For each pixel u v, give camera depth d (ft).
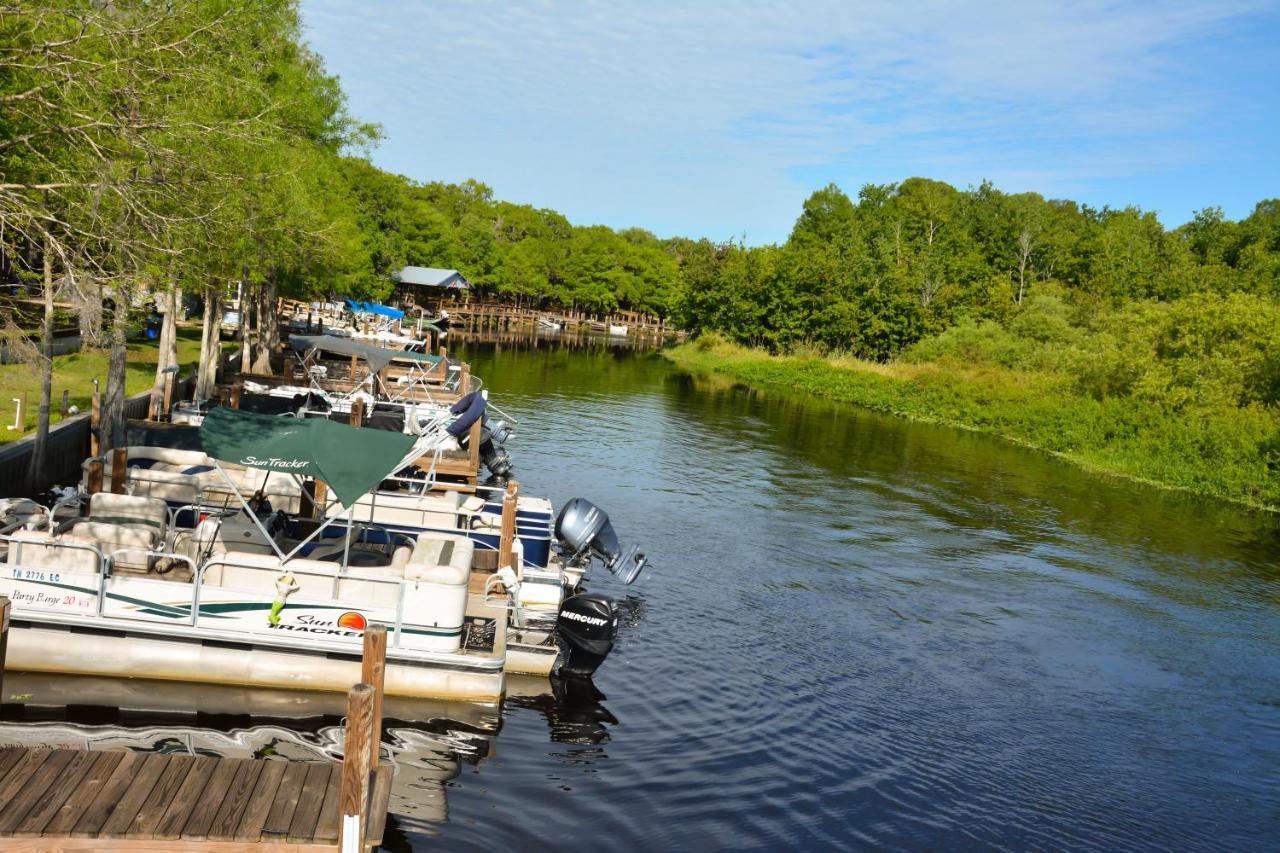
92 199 40.37
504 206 453.17
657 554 63.31
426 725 35.76
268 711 34.78
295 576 36.17
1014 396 159.74
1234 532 86.79
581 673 41.42
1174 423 127.34
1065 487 103.24
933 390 172.04
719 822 31.01
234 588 35.96
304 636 36.14
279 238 79.61
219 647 36.04
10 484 52.80
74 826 22.02
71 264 39.27
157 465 50.98
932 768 36.58
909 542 73.15
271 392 91.91
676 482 88.07
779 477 95.20
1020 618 57.00
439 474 72.90
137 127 40.22
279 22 82.99
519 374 178.91
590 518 51.60
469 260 367.86
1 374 68.95
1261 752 41.11
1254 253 294.25
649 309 445.78
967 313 246.27
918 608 57.11
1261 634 57.62
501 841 28.55
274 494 48.96
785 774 34.86
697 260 306.55
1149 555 75.41
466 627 39.81
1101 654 51.96
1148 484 110.73
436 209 410.93
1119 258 285.43
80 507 44.09
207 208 47.19
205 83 47.60
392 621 36.47
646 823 30.48
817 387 195.21
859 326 238.07
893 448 122.11
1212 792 36.99
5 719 32.17
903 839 31.19
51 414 69.72
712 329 284.61
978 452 124.67
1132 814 34.60
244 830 22.61
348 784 22.45
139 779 24.47
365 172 271.08
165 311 76.02
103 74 40.01
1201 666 51.34
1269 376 130.93
